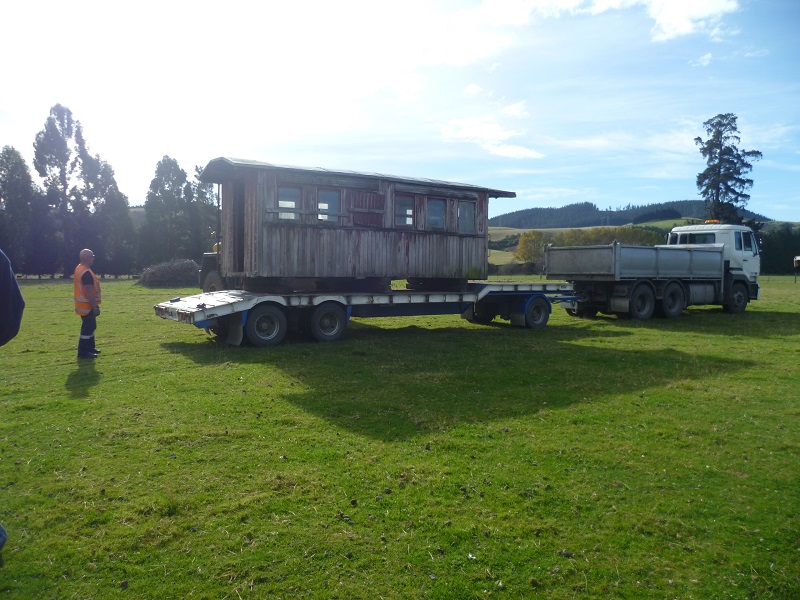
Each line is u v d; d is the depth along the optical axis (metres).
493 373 9.32
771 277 52.81
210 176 13.68
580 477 5.12
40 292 29.59
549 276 19.23
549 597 3.43
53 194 55.19
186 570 3.65
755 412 7.18
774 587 3.57
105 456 5.53
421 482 4.94
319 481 4.93
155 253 53.91
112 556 3.80
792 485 5.01
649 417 6.92
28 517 4.31
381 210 13.91
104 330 14.55
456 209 15.17
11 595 3.38
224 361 10.29
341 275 13.35
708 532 4.20
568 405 7.40
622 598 3.44
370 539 4.02
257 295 12.07
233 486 4.85
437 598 3.40
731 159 52.34
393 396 7.80
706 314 20.30
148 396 7.74
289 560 3.75
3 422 6.59
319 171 12.93
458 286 15.52
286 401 7.52
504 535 4.09
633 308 17.91
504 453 5.67
